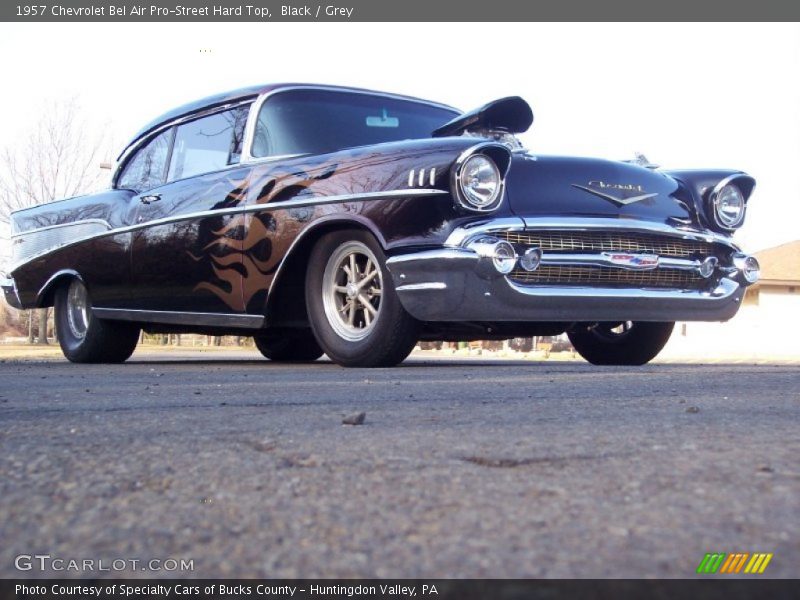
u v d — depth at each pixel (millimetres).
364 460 1314
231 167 4410
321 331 3949
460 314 3428
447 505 1010
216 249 4324
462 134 4102
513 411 2021
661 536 864
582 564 763
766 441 1536
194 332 5270
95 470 1232
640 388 2715
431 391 2602
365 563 781
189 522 934
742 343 26609
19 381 3254
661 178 4047
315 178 3910
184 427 1721
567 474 1203
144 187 5078
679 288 3918
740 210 4191
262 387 2822
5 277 5961
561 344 25797
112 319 5156
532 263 3482
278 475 1196
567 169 3768
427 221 3477
